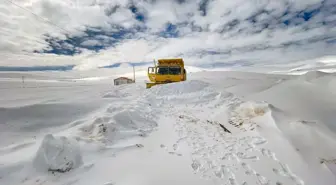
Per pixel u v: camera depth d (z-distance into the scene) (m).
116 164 3.15
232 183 2.77
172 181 2.75
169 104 9.12
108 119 4.87
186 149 3.94
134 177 2.78
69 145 3.12
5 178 2.48
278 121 4.32
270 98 6.28
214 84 15.48
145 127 5.39
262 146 3.76
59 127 4.95
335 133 3.47
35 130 4.53
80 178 2.68
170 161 3.39
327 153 3.06
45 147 2.89
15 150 3.36
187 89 11.00
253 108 5.50
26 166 2.74
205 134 4.88
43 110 5.45
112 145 3.87
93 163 3.10
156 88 11.19
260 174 2.97
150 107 7.85
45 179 2.57
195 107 8.39
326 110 4.31
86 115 6.13
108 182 2.62
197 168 3.18
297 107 4.92
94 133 4.23
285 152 3.36
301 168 2.93
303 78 6.84
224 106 7.37
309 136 3.50
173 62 12.68
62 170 2.74
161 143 4.26
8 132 4.10
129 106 6.90
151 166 3.16
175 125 5.77
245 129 4.72
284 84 7.22
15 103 8.59
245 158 3.47
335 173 2.71
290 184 2.70
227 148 3.94
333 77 5.64
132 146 3.92
